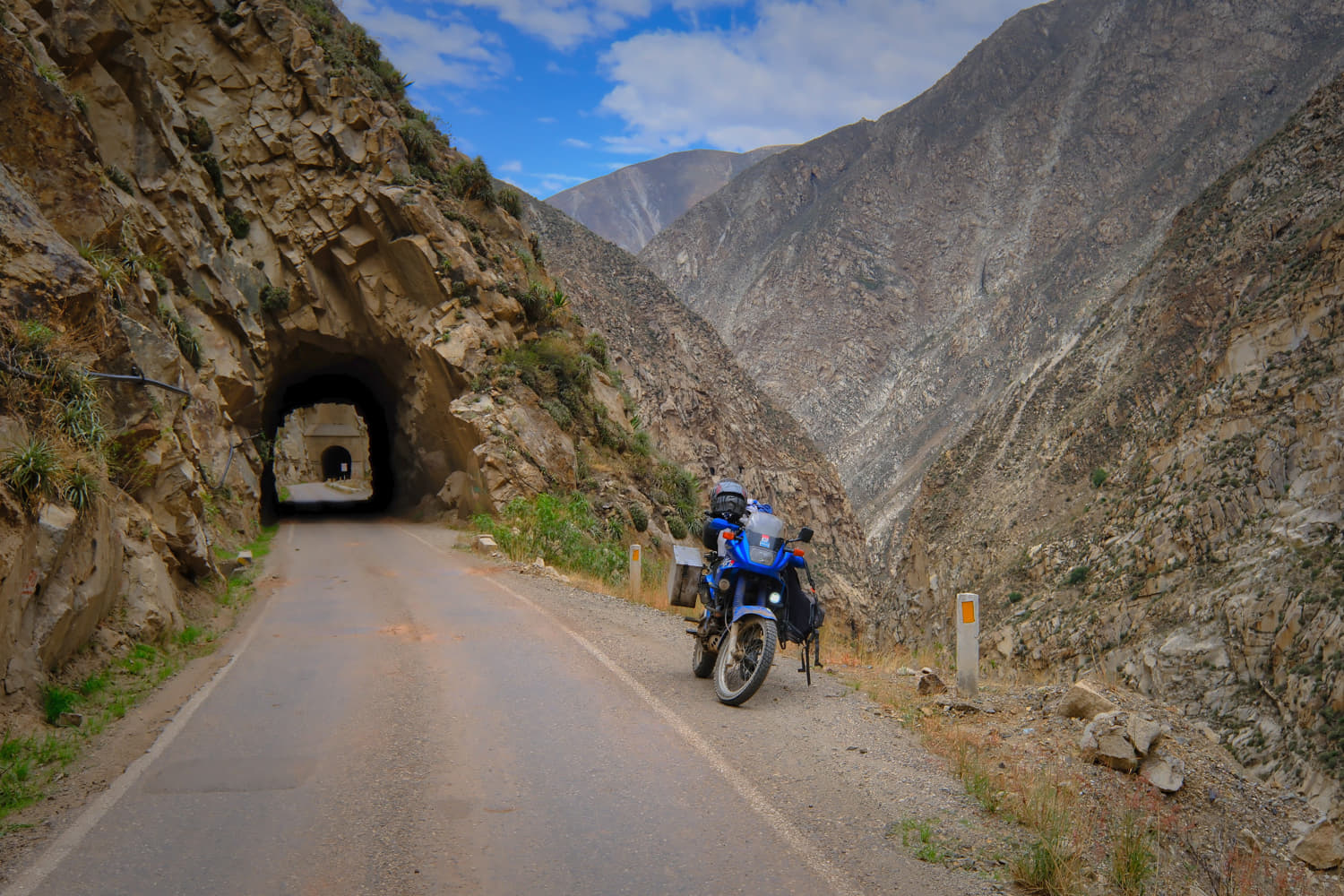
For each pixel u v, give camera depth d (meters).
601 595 13.97
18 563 6.62
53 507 7.29
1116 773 5.90
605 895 3.81
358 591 13.73
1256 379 70.62
